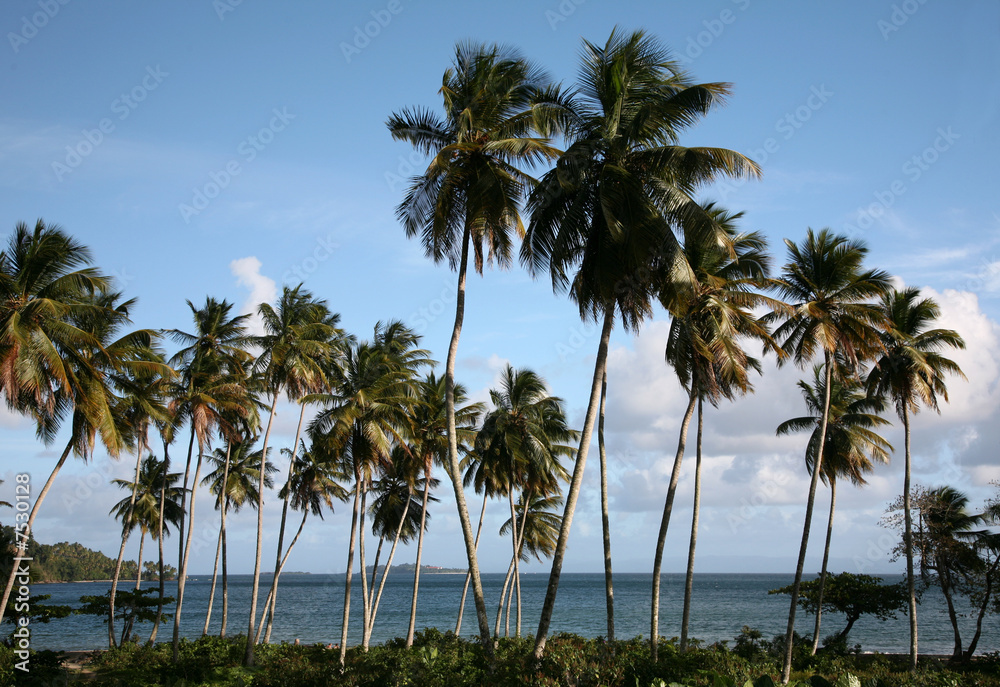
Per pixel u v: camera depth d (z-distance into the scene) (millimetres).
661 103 17109
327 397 29219
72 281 22406
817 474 24672
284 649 34594
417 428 33781
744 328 23766
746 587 173875
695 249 23297
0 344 20453
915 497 37156
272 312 31922
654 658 21219
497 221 18156
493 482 37281
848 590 39375
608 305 17734
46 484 23688
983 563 35875
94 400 22797
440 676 18156
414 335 35531
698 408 25750
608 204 16469
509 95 18641
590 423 17594
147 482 44031
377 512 40219
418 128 18734
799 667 29328
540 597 124812
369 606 36344
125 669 27844
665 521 23359
